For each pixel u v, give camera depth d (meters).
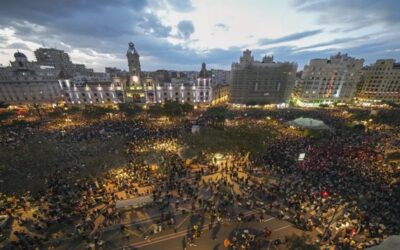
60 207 23.94
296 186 28.69
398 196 25.53
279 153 38.09
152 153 35.59
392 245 8.32
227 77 158.50
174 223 22.83
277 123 59.19
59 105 92.62
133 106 72.81
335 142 44.19
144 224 22.72
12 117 69.38
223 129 41.94
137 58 89.31
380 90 104.81
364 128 53.28
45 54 164.50
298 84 110.50
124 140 44.53
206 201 26.09
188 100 96.69
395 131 52.97
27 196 25.92
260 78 96.25
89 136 47.38
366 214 23.23
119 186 28.61
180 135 47.78
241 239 20.81
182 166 34.31
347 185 28.36
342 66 98.69
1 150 37.16
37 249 19.11
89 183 28.91
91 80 108.81
